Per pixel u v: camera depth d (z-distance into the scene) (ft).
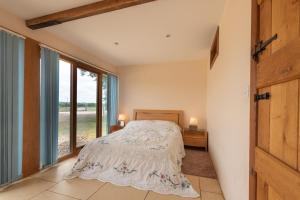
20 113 7.67
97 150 8.31
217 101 8.52
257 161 3.07
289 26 2.18
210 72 11.53
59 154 10.58
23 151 7.84
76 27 8.62
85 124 12.71
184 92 14.87
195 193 6.64
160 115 15.15
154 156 7.49
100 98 14.15
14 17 7.41
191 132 13.61
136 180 7.23
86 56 12.39
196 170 9.05
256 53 3.19
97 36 9.75
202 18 7.63
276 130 2.49
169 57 13.87
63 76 10.69
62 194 6.56
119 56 13.64
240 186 4.48
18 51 7.51
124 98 16.52
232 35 5.54
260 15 3.17
